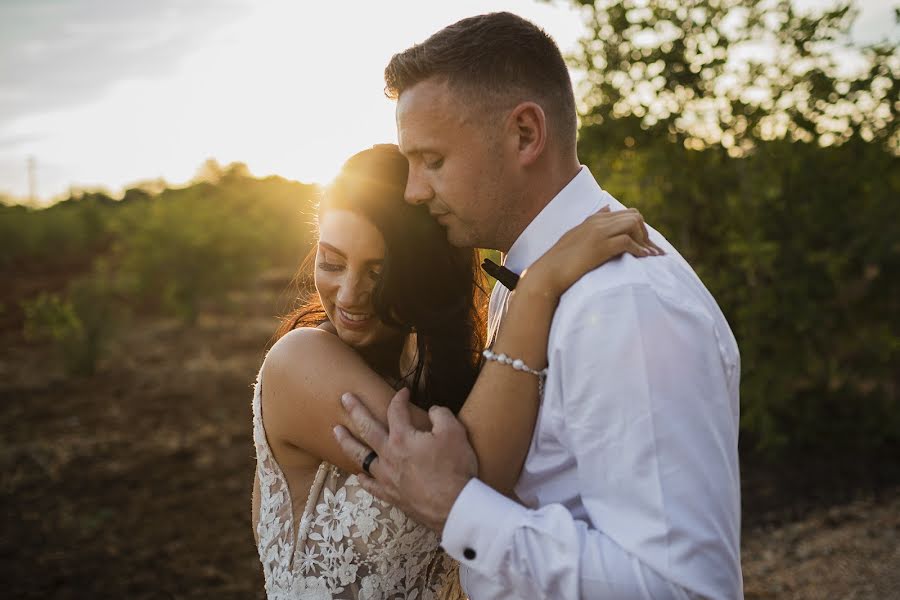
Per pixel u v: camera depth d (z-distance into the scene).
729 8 4.96
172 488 5.45
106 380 8.34
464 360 1.74
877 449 5.46
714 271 5.45
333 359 1.56
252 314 12.28
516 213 1.50
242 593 4.07
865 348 5.47
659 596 1.20
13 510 5.08
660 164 5.12
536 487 1.44
